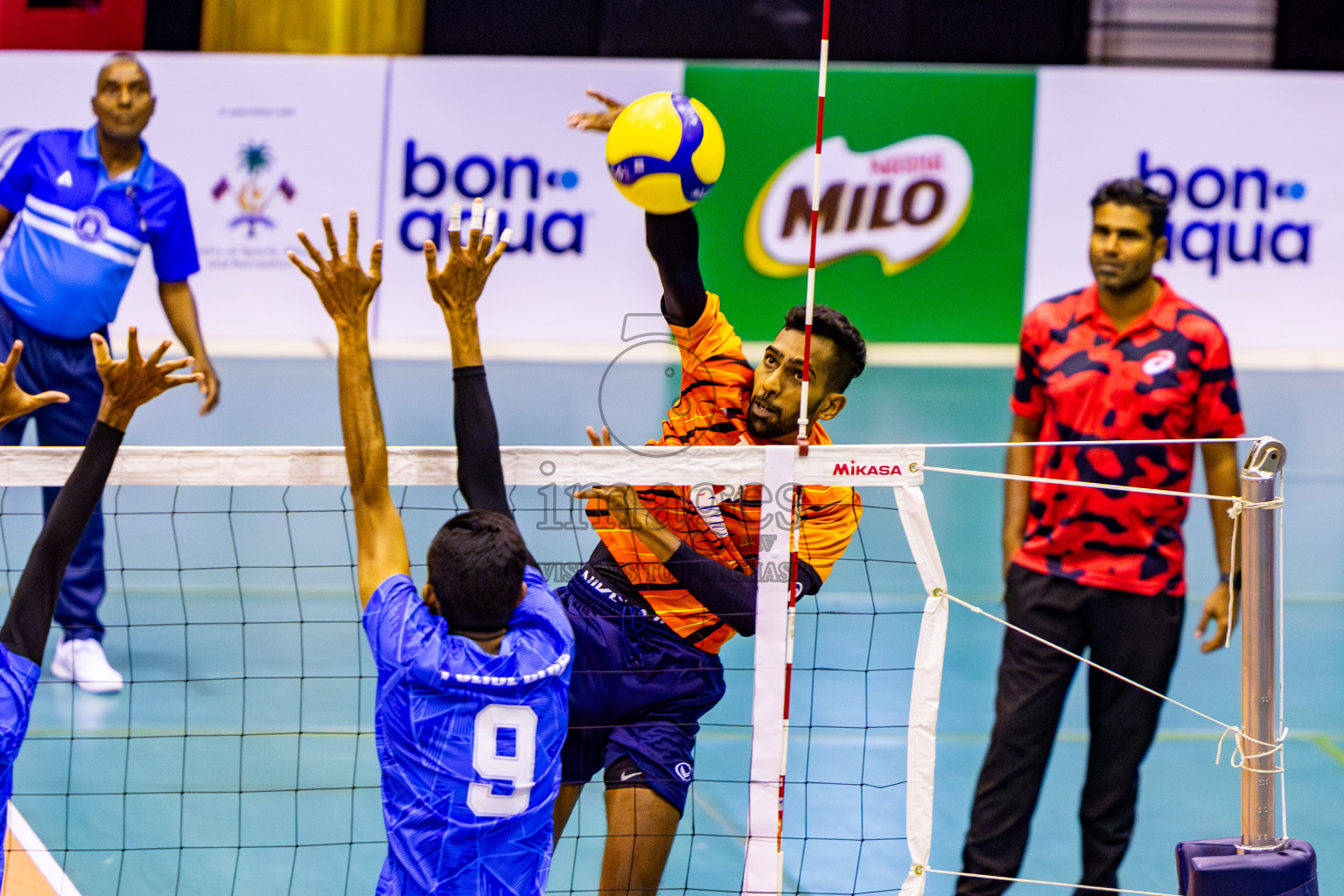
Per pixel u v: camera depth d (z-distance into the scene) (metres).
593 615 9.98
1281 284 30.48
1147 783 14.93
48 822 13.31
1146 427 12.59
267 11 31.33
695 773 14.80
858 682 17.22
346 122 30.22
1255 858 8.77
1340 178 30.17
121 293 18.00
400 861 7.49
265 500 24.45
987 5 32.91
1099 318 13.05
